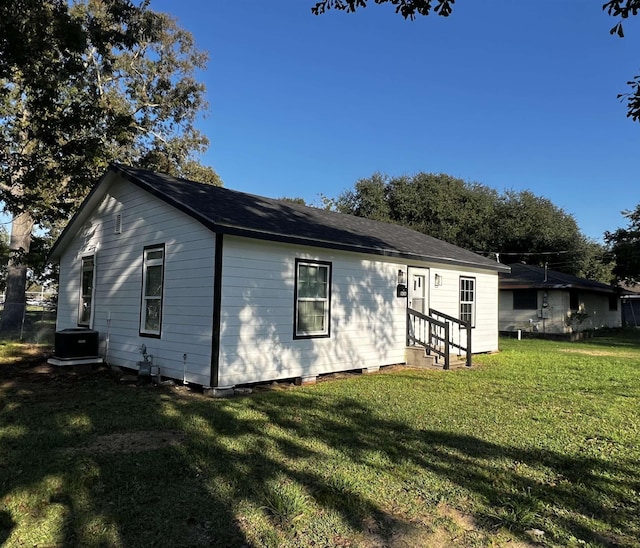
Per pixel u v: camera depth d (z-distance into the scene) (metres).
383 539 3.19
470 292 14.93
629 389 8.70
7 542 3.10
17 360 11.83
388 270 11.70
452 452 4.96
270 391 8.38
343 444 5.17
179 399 7.52
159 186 9.52
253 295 8.56
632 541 3.21
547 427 5.96
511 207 36.41
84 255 12.26
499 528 3.35
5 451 4.82
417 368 11.53
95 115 11.41
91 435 5.43
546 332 22.70
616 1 4.79
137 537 3.18
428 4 5.25
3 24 8.52
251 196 12.32
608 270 35.94
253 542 3.14
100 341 11.13
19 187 13.91
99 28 10.55
